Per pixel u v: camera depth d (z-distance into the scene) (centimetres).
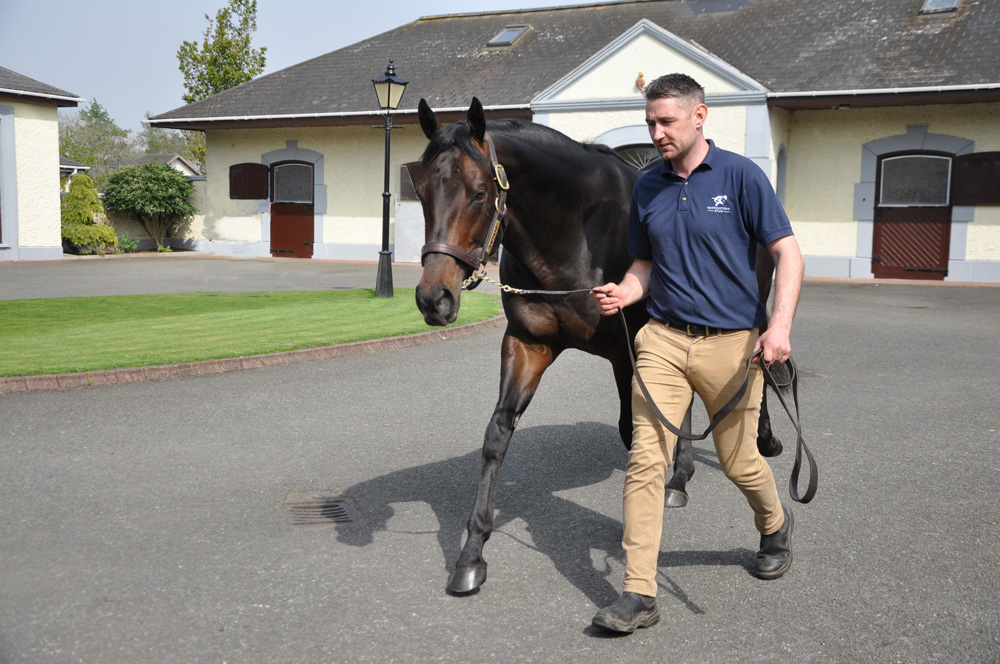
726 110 1633
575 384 742
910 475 479
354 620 311
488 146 312
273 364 804
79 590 332
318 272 1792
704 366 313
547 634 301
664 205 315
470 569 334
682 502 436
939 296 1408
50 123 2147
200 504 434
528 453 535
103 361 755
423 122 331
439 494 455
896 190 1714
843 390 704
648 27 1673
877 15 1803
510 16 2362
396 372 775
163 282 1548
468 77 2092
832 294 1443
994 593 331
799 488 460
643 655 286
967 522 406
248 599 327
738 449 322
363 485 469
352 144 2180
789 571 353
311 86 2278
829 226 1761
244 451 528
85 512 419
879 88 1557
